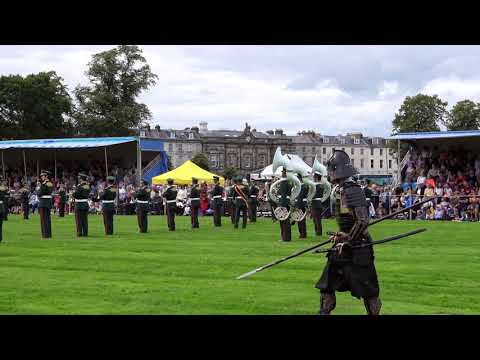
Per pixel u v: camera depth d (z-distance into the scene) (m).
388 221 35.91
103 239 24.38
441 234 25.83
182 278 14.09
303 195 25.02
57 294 12.15
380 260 17.06
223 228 31.47
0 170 57.47
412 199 39.69
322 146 157.12
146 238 24.83
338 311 10.56
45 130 77.81
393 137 44.44
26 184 51.09
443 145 44.66
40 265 16.44
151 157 55.91
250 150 149.12
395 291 12.41
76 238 24.94
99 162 55.09
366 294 8.77
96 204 49.59
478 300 11.49
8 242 23.11
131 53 79.62
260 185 53.09
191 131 148.00
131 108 77.75
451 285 13.09
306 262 16.56
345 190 8.91
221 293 12.17
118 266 16.12
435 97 87.81
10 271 15.38
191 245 21.58
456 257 17.70
